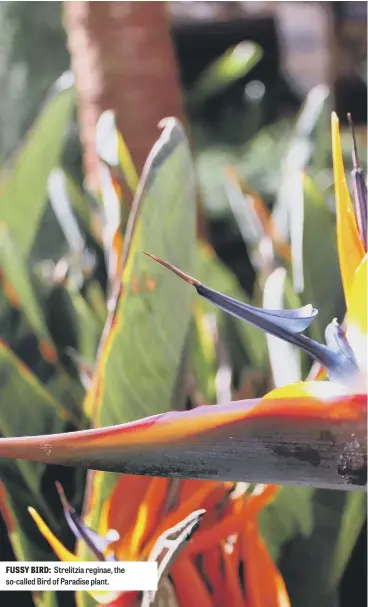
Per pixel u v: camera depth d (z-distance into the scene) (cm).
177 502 79
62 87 95
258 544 80
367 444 71
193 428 72
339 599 87
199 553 81
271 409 72
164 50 113
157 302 78
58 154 95
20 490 85
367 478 71
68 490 85
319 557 83
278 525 83
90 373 92
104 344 78
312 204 90
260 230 95
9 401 87
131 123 110
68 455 73
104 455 73
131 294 78
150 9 112
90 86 112
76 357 93
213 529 79
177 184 78
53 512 85
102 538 78
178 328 79
